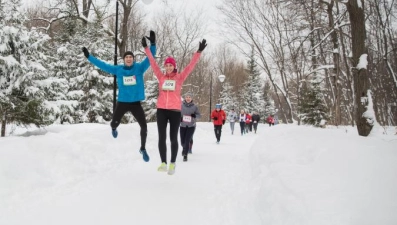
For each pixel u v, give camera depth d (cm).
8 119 800
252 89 4934
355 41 867
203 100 4141
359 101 857
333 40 1702
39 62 859
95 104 1611
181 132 904
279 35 2264
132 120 1823
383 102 2794
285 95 2423
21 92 811
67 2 1864
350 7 857
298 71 2152
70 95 1559
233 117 2089
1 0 805
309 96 1784
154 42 556
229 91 4881
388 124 2842
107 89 1681
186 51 2850
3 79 785
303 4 1138
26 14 852
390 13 1675
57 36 2000
